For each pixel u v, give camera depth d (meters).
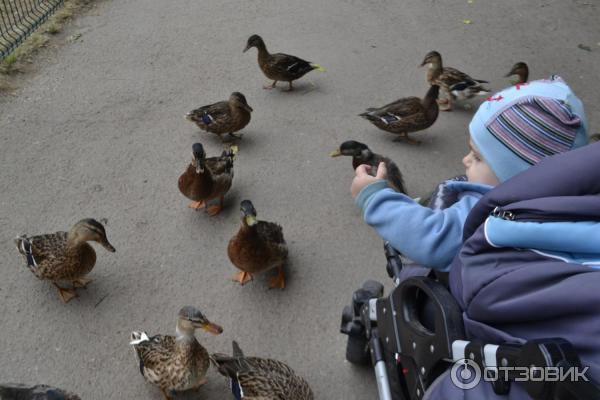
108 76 7.69
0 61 7.65
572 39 9.44
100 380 4.05
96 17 9.08
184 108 7.20
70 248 4.49
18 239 4.66
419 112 6.67
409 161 6.56
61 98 7.18
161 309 4.61
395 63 8.48
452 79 7.50
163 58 8.20
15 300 4.61
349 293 4.82
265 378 3.68
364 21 9.59
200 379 3.88
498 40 9.28
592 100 7.81
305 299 4.74
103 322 4.47
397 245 2.57
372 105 7.51
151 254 5.11
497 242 2.03
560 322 1.88
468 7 10.30
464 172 6.43
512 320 1.98
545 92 2.38
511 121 2.37
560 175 1.98
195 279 4.89
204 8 9.64
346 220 5.61
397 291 2.69
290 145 6.68
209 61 8.23
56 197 5.66
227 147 6.56
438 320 2.29
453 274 2.36
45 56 7.97
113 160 6.23
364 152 5.85
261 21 9.37
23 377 4.02
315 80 7.99
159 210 5.61
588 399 1.67
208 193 5.39
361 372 4.11
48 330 4.38
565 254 1.95
